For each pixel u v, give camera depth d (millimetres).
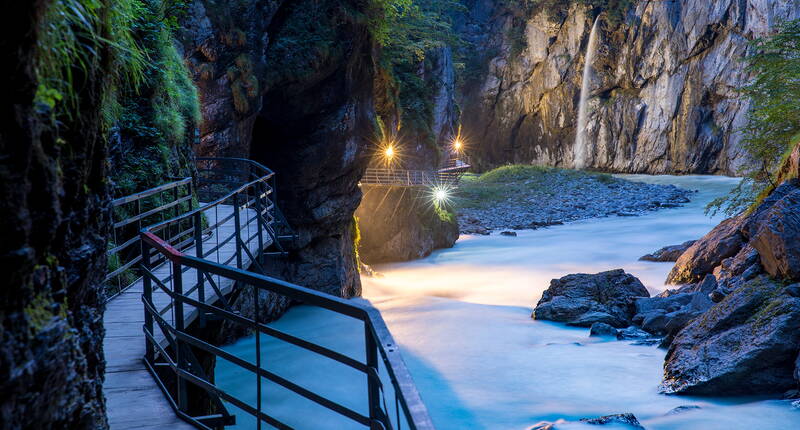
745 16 59531
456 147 48469
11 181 2053
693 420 9859
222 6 18766
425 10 44719
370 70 23969
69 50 2584
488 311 19797
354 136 22953
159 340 6113
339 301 2840
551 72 75875
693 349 11859
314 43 20859
